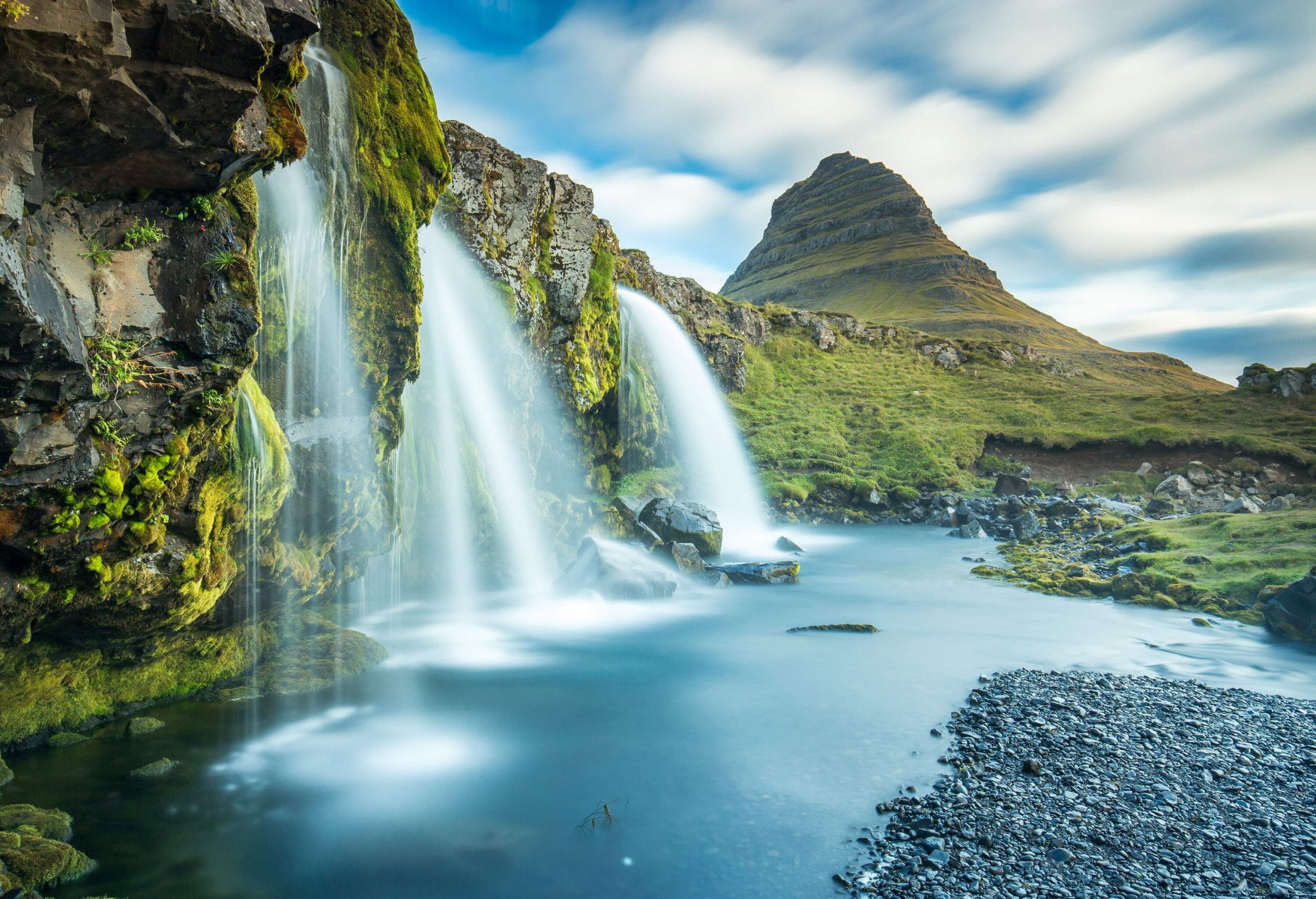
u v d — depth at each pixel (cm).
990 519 4247
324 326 1462
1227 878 878
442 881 883
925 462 5309
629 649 1830
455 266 2483
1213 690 1523
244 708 1330
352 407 1558
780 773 1157
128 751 1148
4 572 934
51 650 1131
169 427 1014
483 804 1055
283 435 1325
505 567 2500
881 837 977
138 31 786
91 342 873
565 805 1054
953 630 2030
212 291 1002
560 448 3109
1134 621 2136
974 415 6134
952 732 1314
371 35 1523
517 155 2803
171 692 1306
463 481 2414
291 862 909
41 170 793
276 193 1303
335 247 1452
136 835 947
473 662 1703
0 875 772
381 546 1770
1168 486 4875
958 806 1051
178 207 962
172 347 982
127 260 927
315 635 1598
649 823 1009
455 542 2355
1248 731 1309
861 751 1234
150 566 1077
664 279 5881
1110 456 5512
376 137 1535
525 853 938
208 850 926
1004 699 1470
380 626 1977
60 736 1150
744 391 5997
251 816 1005
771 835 980
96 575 1003
